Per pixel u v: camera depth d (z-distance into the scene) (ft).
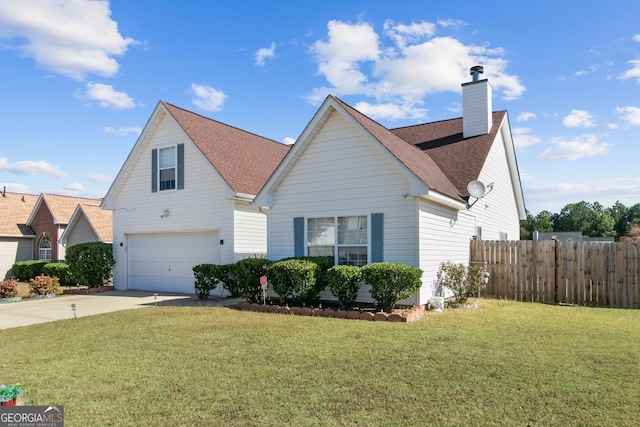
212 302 45.24
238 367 20.15
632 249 39.70
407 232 36.76
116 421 14.44
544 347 23.24
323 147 41.47
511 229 70.79
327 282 38.52
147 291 58.65
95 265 58.70
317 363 20.58
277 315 35.06
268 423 14.12
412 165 37.60
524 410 14.85
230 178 51.67
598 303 40.75
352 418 14.39
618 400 15.65
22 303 47.67
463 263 46.14
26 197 107.96
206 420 14.43
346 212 39.93
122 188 61.52
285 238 43.50
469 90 56.49
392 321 31.63
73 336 28.30
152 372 19.69
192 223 54.54
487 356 21.45
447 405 15.35
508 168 67.26
